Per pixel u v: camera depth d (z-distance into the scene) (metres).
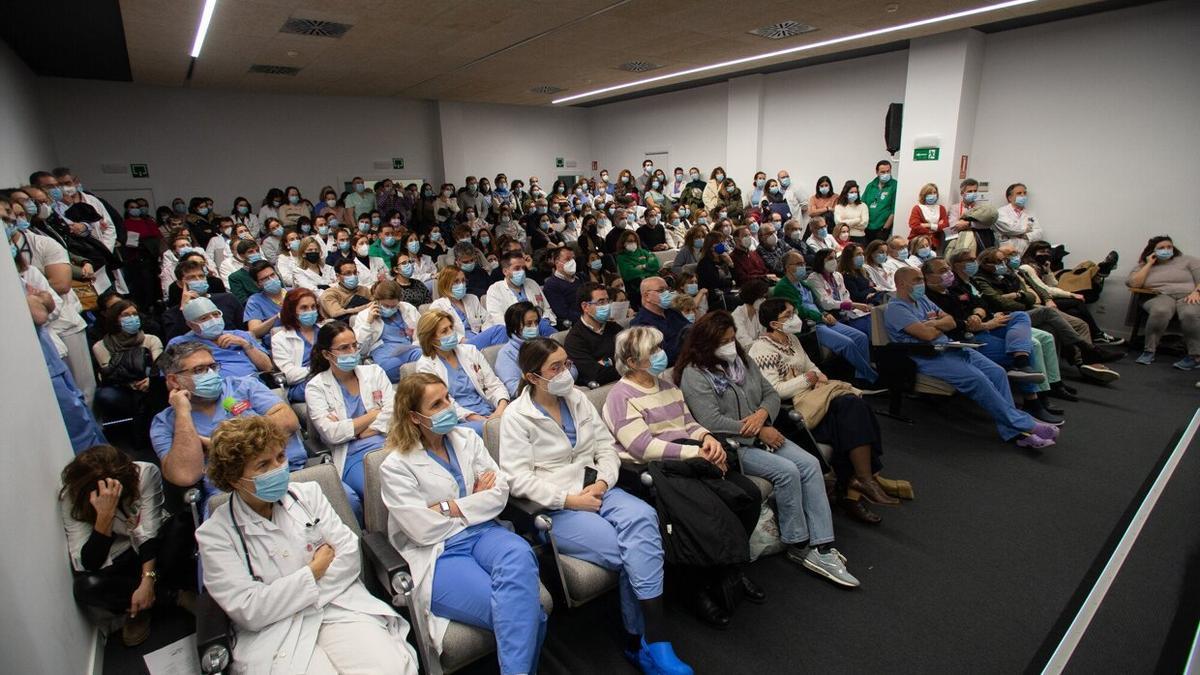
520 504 2.08
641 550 1.96
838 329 4.59
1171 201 5.66
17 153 5.72
